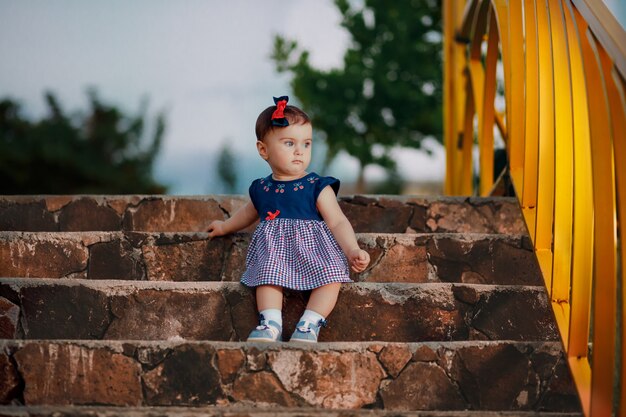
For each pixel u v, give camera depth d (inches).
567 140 92.6
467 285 97.0
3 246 105.7
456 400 83.7
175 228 119.9
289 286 94.6
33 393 81.4
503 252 108.7
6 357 81.7
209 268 106.3
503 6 121.2
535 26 105.7
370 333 95.8
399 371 83.5
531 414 77.1
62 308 93.7
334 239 99.5
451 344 84.8
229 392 81.4
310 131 104.1
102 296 94.4
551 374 84.8
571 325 80.7
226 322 95.3
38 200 118.9
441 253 108.2
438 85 421.7
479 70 147.1
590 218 81.4
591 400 73.4
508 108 116.4
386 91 416.8
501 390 84.4
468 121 158.2
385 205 121.0
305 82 424.8
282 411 76.0
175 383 81.5
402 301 96.3
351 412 75.9
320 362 82.5
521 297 97.2
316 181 102.6
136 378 81.5
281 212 101.1
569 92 93.1
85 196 119.6
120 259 106.2
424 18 419.2
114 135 432.1
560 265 91.2
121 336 93.9
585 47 78.4
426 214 121.1
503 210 121.4
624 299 68.5
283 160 102.3
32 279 94.3
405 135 430.3
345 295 96.4
